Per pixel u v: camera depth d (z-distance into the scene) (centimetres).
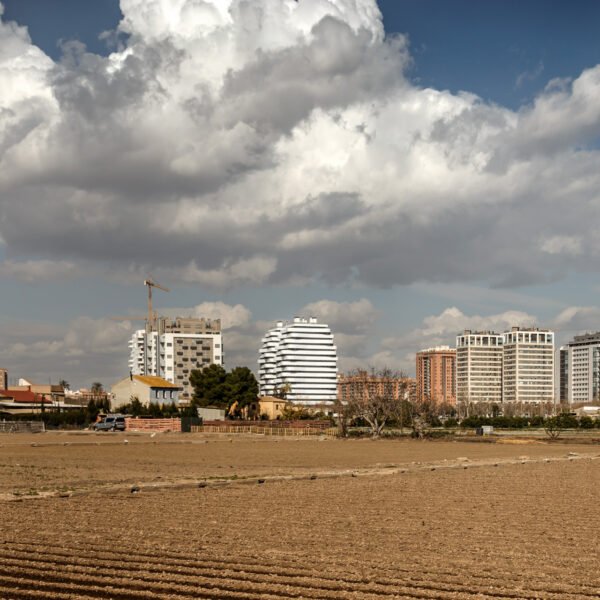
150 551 2644
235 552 2644
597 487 4997
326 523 3325
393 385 16875
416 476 5762
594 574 2384
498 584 2247
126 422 15350
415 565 2481
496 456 8375
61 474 5556
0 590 2111
